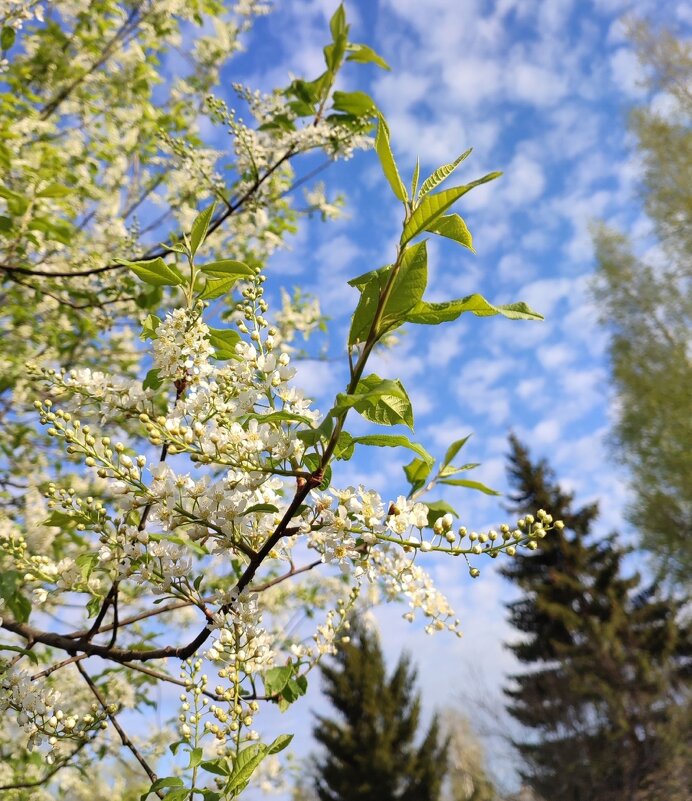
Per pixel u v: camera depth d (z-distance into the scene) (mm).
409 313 1527
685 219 17953
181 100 5539
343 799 17406
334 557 1648
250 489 1644
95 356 4793
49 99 4691
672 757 16250
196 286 2023
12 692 1835
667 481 16609
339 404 1449
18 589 2238
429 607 2068
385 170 1490
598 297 19469
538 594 19734
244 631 1729
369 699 18391
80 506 1776
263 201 4449
